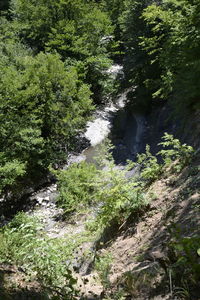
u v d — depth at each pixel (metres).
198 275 2.67
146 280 3.09
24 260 4.78
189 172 6.31
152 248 4.26
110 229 6.68
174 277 2.87
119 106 25.50
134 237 5.32
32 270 4.23
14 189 15.89
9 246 5.05
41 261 4.42
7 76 17.55
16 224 7.81
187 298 2.58
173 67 13.51
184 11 10.89
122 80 25.91
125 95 26.58
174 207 5.25
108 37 30.22
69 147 19.62
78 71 23.94
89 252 6.02
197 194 5.20
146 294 2.93
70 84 18.98
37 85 17.75
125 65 23.33
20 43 27.66
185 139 11.73
